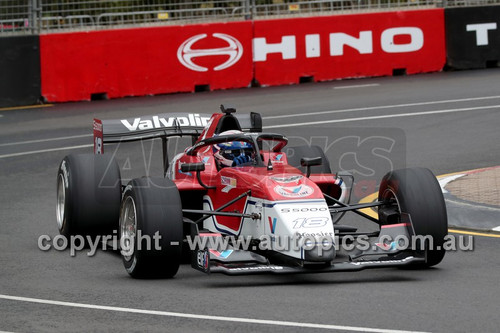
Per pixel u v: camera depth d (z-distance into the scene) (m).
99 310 25.48
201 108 76.25
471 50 94.88
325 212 27.88
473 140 58.88
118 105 81.19
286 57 90.94
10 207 45.09
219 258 27.80
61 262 33.00
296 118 69.81
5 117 77.81
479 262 31.05
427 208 29.16
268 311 24.75
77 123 72.62
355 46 92.38
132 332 23.11
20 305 26.41
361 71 92.75
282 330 22.80
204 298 26.55
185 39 87.94
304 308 24.97
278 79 90.88
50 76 84.75
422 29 93.75
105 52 85.94
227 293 27.16
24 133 69.44
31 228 39.91
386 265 28.16
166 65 87.50
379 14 92.62
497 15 95.00
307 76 91.69
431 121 66.38
